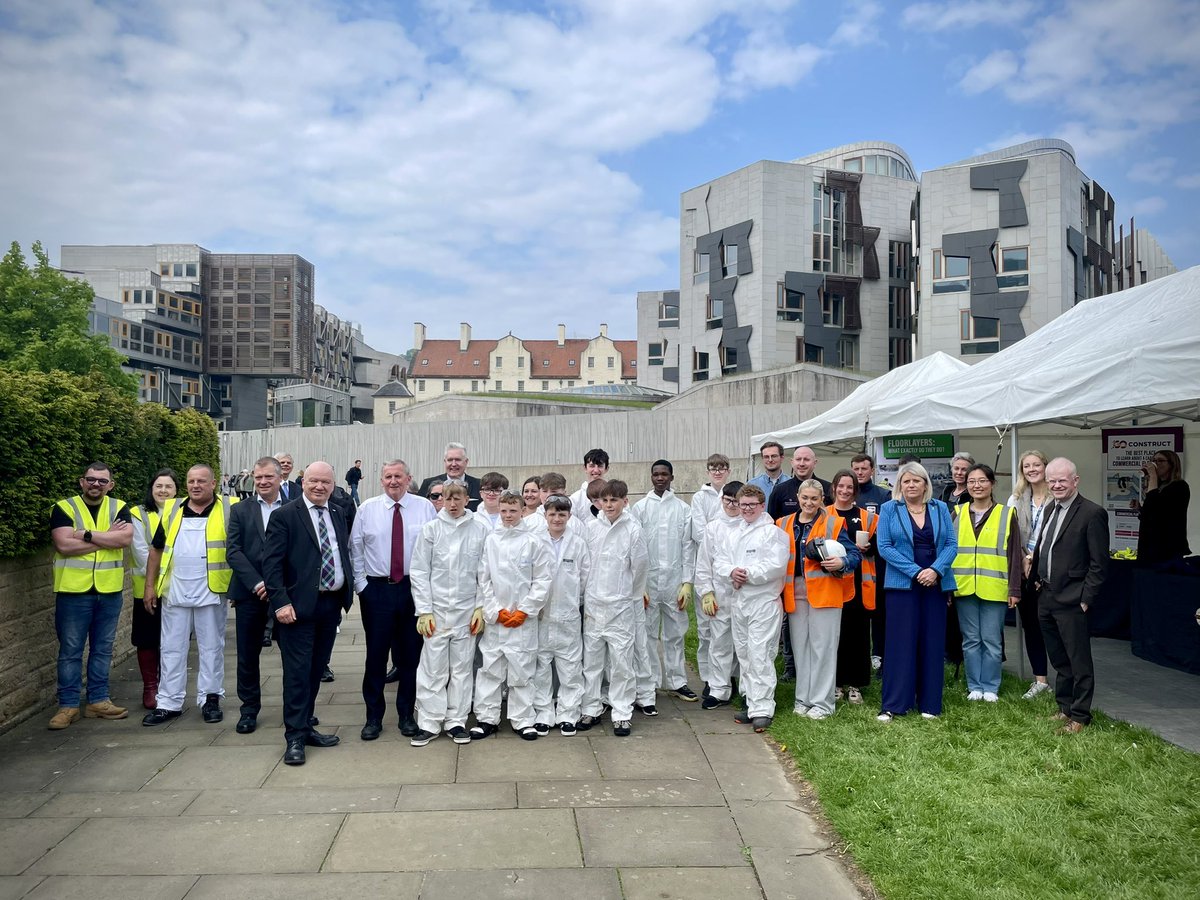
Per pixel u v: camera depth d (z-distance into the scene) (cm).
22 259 3409
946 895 374
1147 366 630
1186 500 856
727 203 4291
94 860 414
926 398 868
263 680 784
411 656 623
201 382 8150
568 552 637
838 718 635
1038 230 3628
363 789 509
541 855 424
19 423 614
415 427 2811
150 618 686
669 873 408
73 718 639
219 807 480
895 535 645
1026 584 673
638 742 607
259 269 8294
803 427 1144
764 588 644
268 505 703
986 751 551
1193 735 581
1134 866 394
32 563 657
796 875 409
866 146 5097
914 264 4103
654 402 4441
